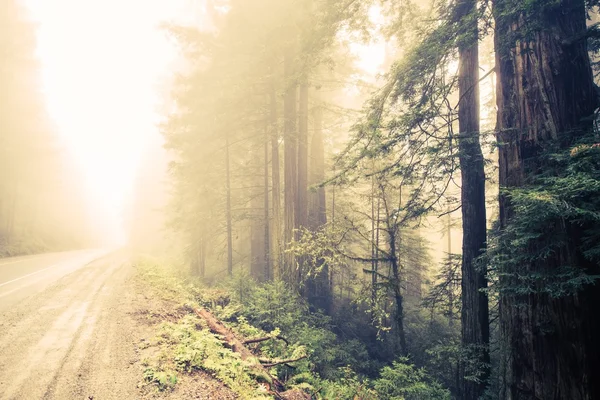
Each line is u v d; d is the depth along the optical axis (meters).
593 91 4.61
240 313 10.33
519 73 5.03
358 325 13.51
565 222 4.08
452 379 9.23
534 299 4.52
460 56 7.85
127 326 6.91
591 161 3.46
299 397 5.57
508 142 5.14
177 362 5.17
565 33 4.68
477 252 7.43
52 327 6.71
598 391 4.05
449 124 7.21
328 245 10.75
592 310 4.13
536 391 4.45
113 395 4.23
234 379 5.09
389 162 10.76
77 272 14.20
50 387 4.36
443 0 6.57
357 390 7.14
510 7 4.57
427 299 9.96
